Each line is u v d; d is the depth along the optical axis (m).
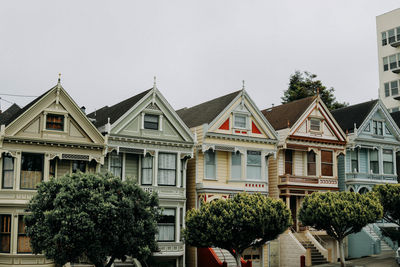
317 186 43.97
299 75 74.94
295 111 45.72
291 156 44.44
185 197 37.16
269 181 43.81
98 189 27.89
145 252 28.02
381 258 42.00
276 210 33.12
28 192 31.64
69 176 28.69
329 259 41.06
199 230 32.47
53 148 32.72
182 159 37.91
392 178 49.19
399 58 68.06
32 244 27.52
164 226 36.25
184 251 36.69
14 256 30.97
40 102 32.50
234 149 39.91
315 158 45.03
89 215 26.62
